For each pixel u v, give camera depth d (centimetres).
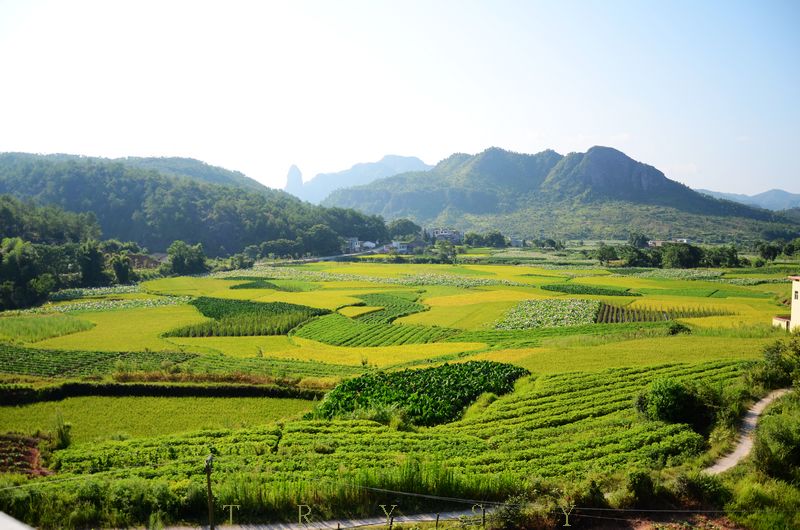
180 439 3781
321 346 7888
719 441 3253
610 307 10569
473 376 5344
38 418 4575
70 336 8431
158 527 2391
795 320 6762
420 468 2780
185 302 11844
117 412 4750
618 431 3688
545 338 7806
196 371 5956
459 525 2414
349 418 4259
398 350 7506
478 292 12962
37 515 2453
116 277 16050
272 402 5088
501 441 3609
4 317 9806
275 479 2792
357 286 14212
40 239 18488
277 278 16275
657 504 2514
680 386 3788
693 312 9831
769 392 4138
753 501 2481
